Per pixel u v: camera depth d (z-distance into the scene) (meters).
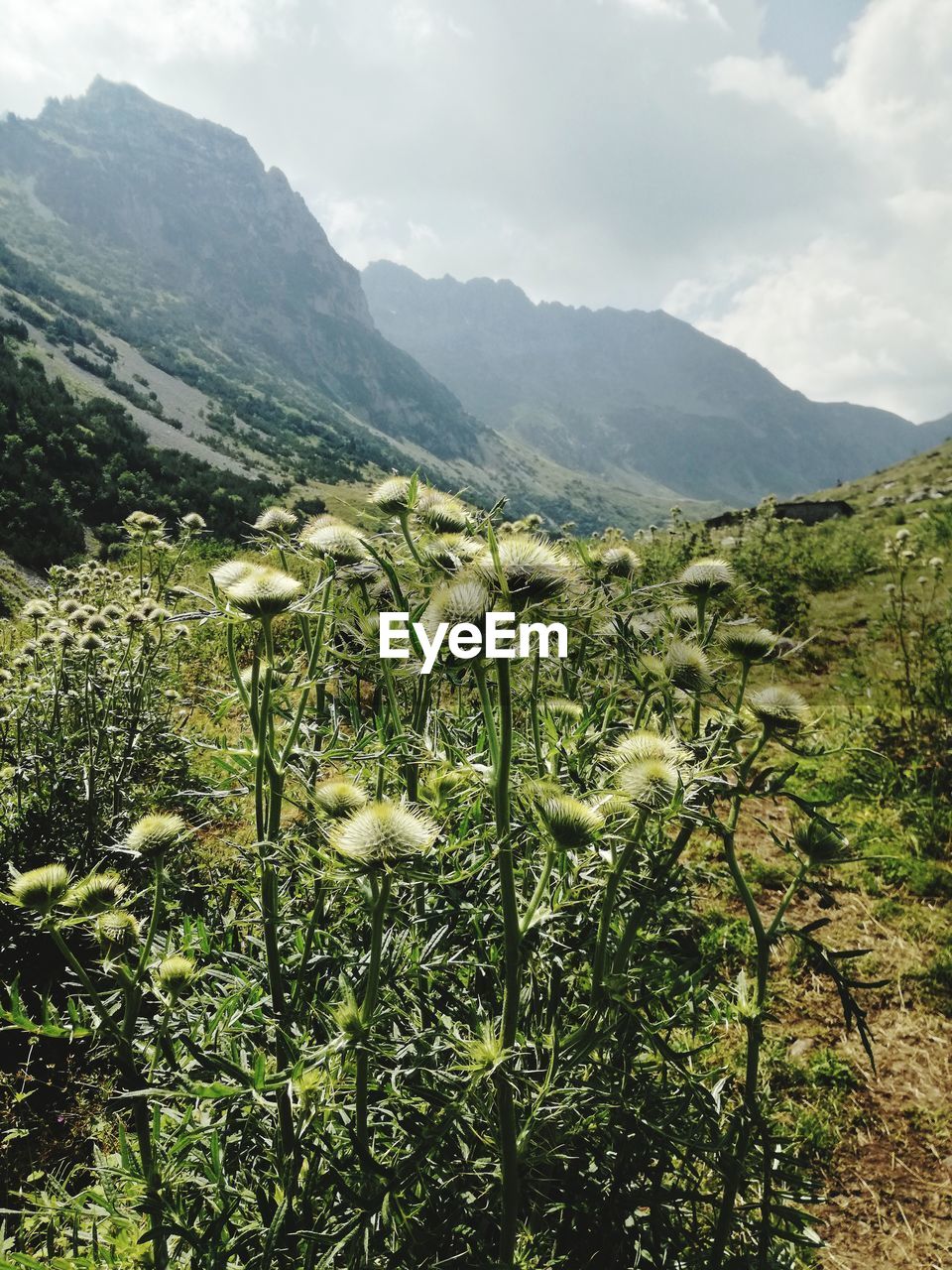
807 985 4.69
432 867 2.27
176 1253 2.18
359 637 2.53
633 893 2.38
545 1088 1.83
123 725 5.31
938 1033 4.36
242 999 2.37
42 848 4.65
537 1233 2.12
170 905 2.88
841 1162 3.63
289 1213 1.99
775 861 5.85
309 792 2.29
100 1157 2.53
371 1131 2.27
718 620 2.89
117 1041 2.10
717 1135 2.19
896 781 6.59
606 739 2.70
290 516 3.04
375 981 1.91
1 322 141.88
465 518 2.71
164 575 7.11
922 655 8.26
